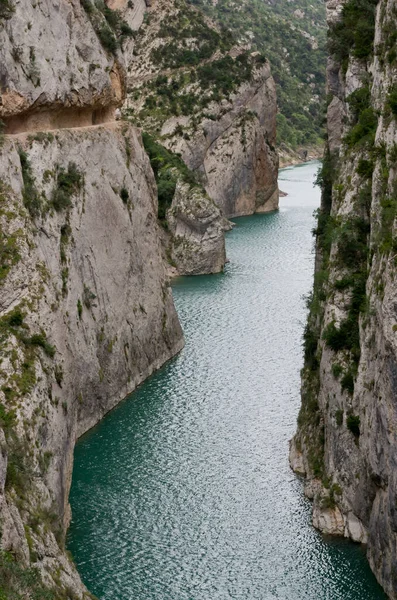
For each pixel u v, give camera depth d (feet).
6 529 97.19
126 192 208.74
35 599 95.14
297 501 156.25
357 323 146.72
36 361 134.82
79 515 152.05
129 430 183.32
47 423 131.44
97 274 190.39
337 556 139.03
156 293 222.48
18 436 120.67
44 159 173.27
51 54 179.01
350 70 176.24
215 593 132.05
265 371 214.48
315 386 168.86
